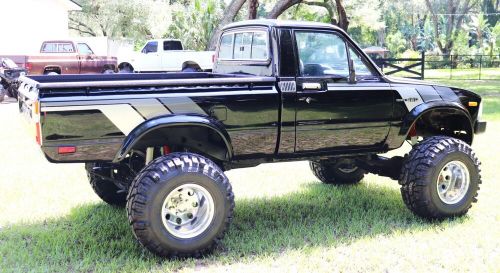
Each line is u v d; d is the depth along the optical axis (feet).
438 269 12.78
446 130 18.81
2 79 54.75
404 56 172.35
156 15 109.40
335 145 16.06
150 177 12.83
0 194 19.63
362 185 21.35
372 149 16.81
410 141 18.99
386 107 16.40
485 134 31.27
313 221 16.70
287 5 62.80
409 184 16.22
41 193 19.88
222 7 101.30
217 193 13.39
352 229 15.66
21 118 16.35
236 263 13.23
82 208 17.89
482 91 62.44
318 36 15.58
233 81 14.21
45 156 12.59
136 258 13.39
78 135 12.69
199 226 13.42
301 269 12.80
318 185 21.30
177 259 13.20
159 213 12.84
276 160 15.58
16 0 75.72
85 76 16.74
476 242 14.55
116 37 113.09
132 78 17.37
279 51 15.01
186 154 13.56
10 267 13.00
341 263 13.12
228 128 14.26
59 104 12.39
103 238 15.06
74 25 123.54
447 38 193.06
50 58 60.75
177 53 62.95
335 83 15.69
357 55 16.26
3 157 26.25
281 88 14.84
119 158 13.12
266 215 17.37
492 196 19.07
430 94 17.13
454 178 16.60
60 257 13.53
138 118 13.19
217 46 18.56
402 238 14.94
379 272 12.64
